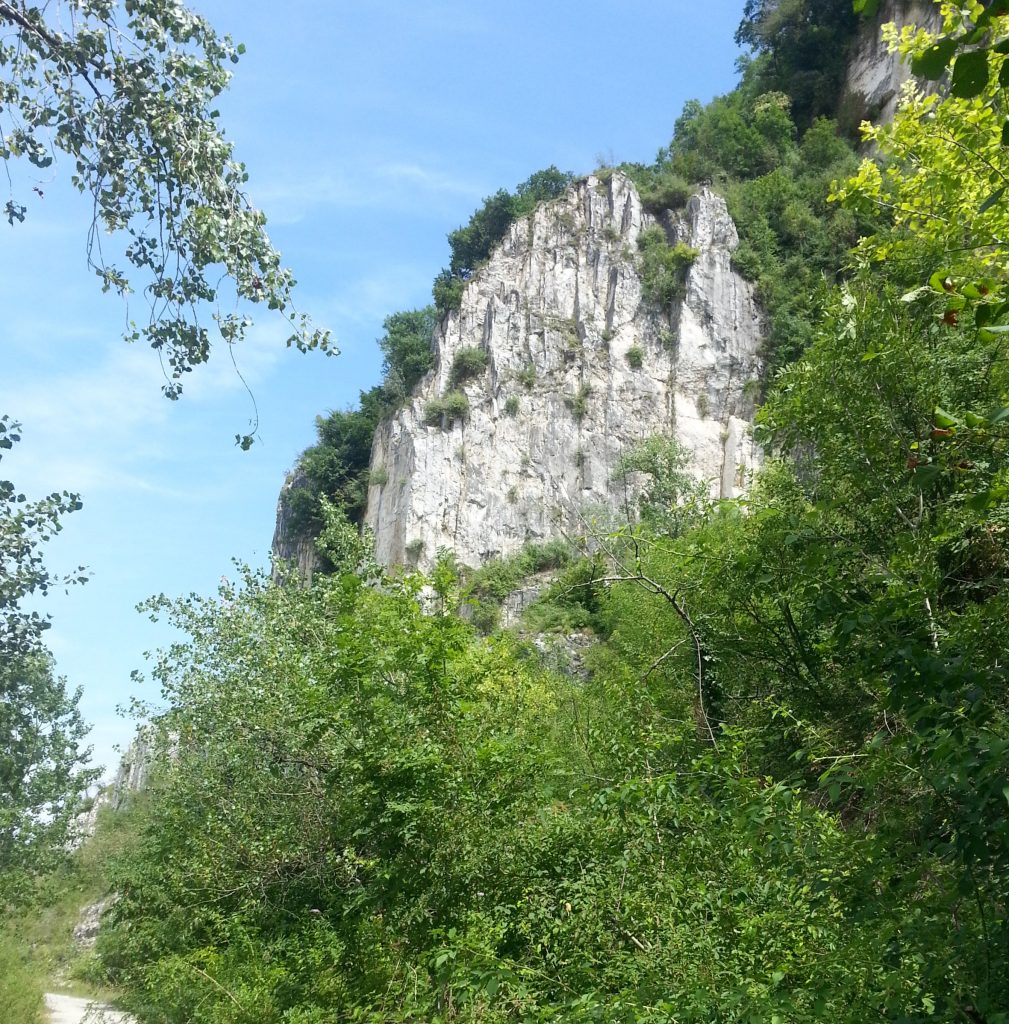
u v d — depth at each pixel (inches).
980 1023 177.6
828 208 2268.7
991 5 151.5
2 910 856.9
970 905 186.4
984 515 310.5
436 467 2306.8
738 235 2305.6
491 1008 250.8
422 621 352.2
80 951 1050.1
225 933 479.5
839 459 389.7
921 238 410.0
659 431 2164.1
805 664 384.2
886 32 375.2
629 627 589.3
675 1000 203.9
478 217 2792.8
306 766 506.6
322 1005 355.3
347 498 2481.5
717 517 557.6
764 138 2480.3
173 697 637.3
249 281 299.9
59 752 800.3
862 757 283.4
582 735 346.6
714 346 2208.4
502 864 314.8
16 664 426.3
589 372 2295.8
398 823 337.7
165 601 648.4
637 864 259.4
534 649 614.9
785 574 357.1
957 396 390.6
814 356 419.2
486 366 2405.3
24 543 362.0
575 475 2207.2
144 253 302.4
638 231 2420.0
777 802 218.8
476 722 359.9
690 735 379.2
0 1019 794.2
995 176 364.8
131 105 294.0
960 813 177.3
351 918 388.8
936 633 243.1
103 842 1026.1
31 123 294.5
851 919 194.9
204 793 575.5
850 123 2400.3
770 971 205.8
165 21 291.3
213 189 298.8
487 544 2215.8
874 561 335.6
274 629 588.7
